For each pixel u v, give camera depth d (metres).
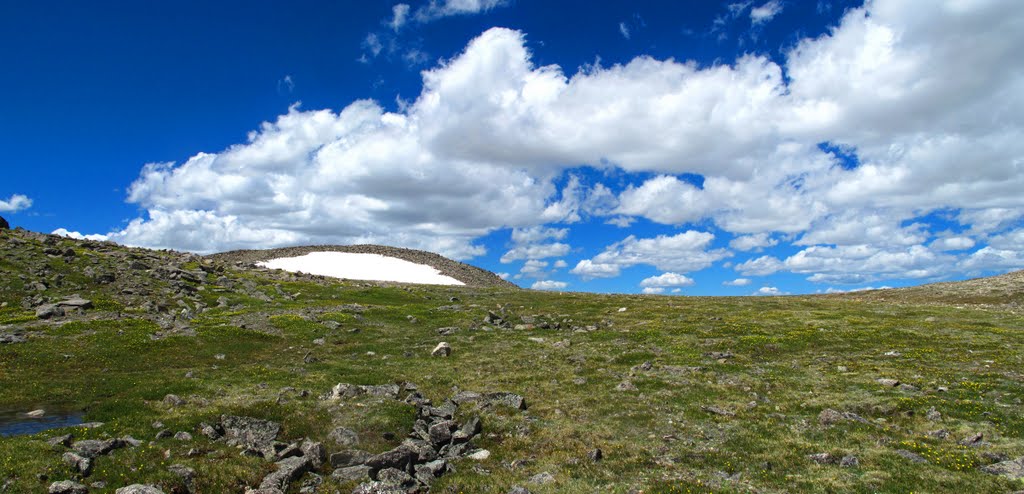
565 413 30.52
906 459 22.36
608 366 40.84
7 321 45.12
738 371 38.31
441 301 76.62
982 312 63.03
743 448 24.89
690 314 65.31
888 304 73.69
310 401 29.75
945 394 30.30
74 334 43.12
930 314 62.28
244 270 88.12
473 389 34.81
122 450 21.94
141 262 70.69
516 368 40.44
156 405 28.59
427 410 29.73
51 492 17.97
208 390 31.30
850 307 70.31
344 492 20.86
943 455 22.48
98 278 61.09
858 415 28.20
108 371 36.06
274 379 34.78
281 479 20.97
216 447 23.53
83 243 79.56
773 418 28.48
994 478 20.14
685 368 39.06
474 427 27.77
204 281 70.62
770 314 63.47
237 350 43.34
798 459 23.23
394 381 35.91
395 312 63.16
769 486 20.84
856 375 35.53
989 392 30.11
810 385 34.09
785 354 43.19
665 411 30.44
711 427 27.84
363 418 27.53
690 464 23.42
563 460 24.28
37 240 72.19
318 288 78.62
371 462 22.58
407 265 140.50
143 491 18.45
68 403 29.41
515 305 76.25
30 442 21.61
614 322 61.72
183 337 44.81
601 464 23.73
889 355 40.72
